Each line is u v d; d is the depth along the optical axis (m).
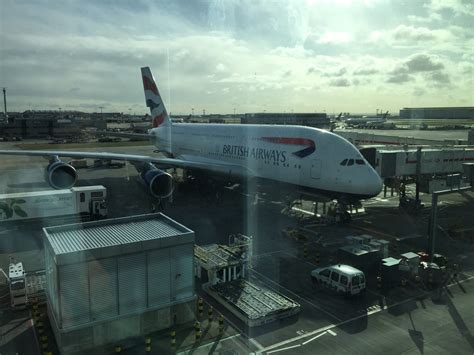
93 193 26.69
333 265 18.17
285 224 26.00
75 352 12.50
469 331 13.98
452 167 33.38
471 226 26.81
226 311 15.19
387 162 29.86
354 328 14.09
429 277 17.89
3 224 24.70
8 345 12.75
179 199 32.41
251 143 30.12
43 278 17.06
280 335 13.59
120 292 13.07
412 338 13.50
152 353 12.47
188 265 14.20
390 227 26.42
